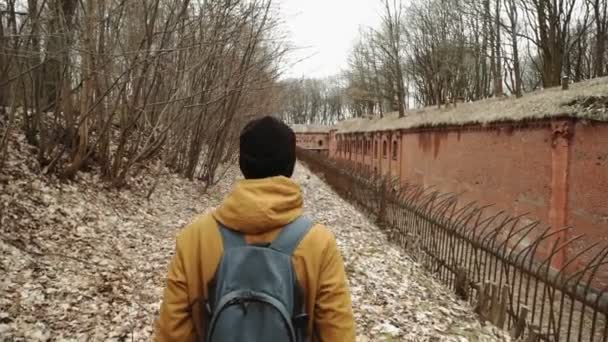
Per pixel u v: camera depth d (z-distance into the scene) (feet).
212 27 43.88
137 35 35.12
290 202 6.26
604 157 34.17
